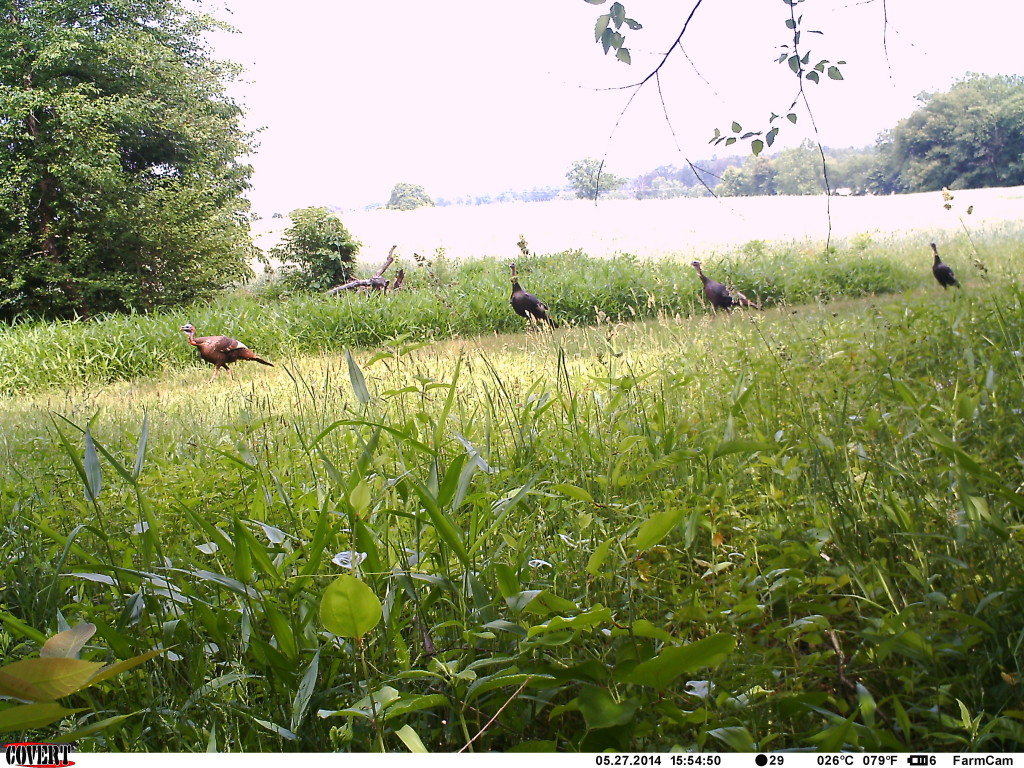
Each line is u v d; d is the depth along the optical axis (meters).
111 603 2.80
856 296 16.77
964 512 2.35
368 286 19.91
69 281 23.03
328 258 24.72
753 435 3.47
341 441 4.30
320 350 14.99
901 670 1.99
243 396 8.10
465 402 5.15
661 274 17.75
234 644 2.44
